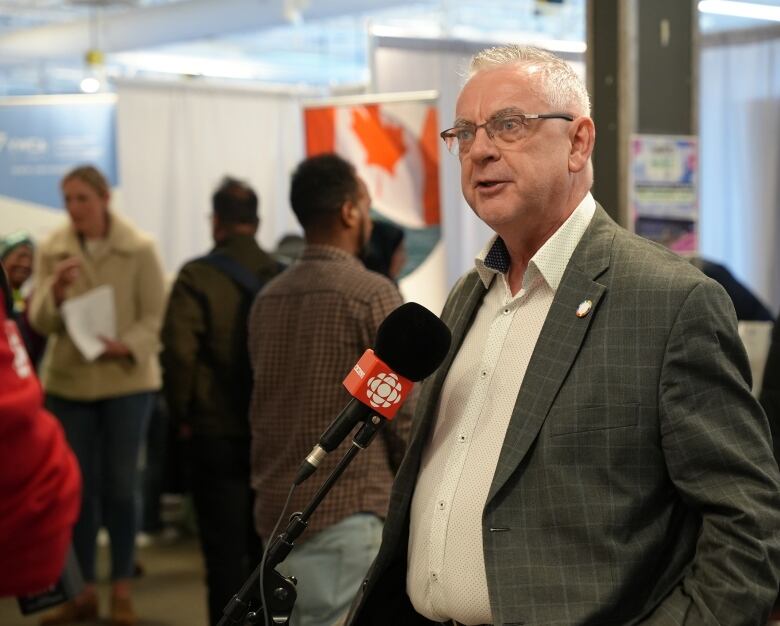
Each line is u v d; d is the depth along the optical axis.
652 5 3.09
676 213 3.14
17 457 1.13
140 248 4.38
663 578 1.44
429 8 7.96
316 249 2.63
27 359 1.19
